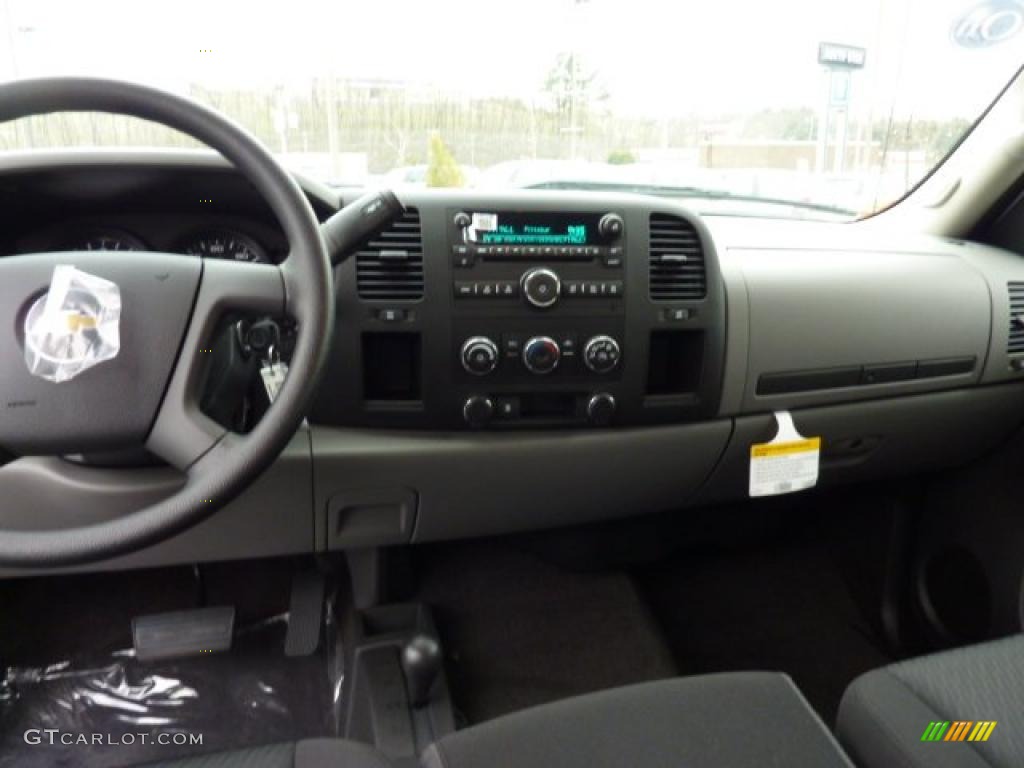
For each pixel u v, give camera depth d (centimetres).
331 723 124
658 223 102
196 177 94
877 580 156
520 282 97
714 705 71
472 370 98
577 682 132
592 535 150
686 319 104
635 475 112
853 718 74
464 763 65
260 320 94
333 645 134
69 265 71
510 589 152
